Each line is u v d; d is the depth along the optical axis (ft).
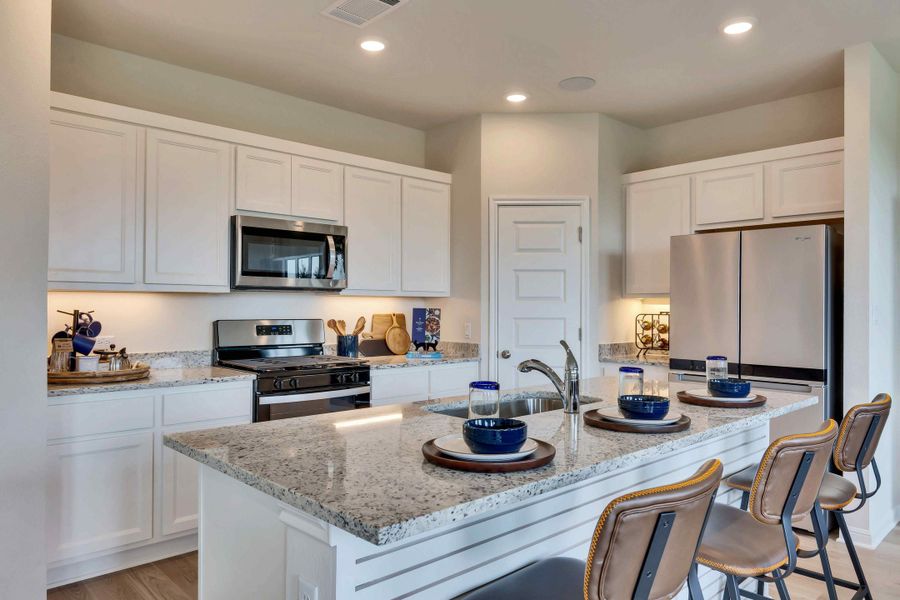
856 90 10.72
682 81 12.39
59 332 9.70
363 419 6.58
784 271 11.09
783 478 5.37
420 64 11.57
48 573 8.61
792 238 11.00
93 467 8.80
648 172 14.38
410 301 15.43
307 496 3.87
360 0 9.16
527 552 5.46
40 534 6.81
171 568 9.35
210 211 10.98
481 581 5.03
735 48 10.84
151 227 10.28
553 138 14.40
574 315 14.25
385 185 13.66
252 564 4.82
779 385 11.09
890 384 11.47
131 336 11.07
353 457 4.89
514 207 14.40
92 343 9.59
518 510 5.37
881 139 11.18
